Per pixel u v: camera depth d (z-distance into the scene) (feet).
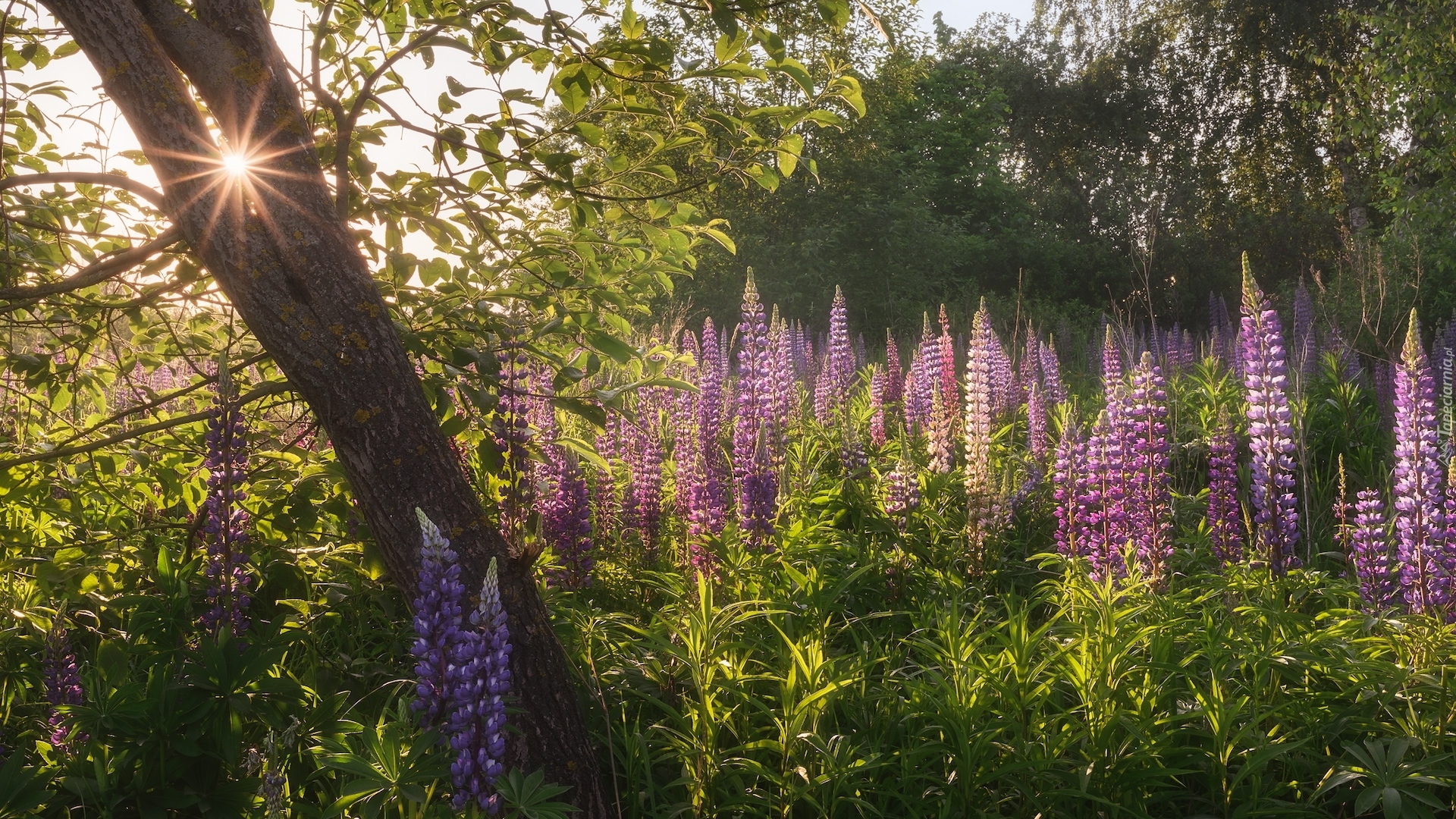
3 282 14.40
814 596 16.49
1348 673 14.07
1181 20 129.18
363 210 14.78
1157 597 16.75
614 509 21.99
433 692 9.68
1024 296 110.42
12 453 13.87
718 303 81.05
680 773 13.66
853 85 13.19
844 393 36.58
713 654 14.02
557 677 11.93
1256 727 13.34
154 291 14.76
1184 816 13.19
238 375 16.52
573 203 15.16
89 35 10.60
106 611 14.74
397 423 11.44
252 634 12.21
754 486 20.31
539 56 13.85
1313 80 119.24
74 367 15.57
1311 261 109.70
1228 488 21.12
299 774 11.16
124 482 16.44
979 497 21.18
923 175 102.32
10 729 13.08
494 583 9.52
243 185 10.98
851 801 12.31
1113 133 135.95
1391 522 18.08
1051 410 35.04
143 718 10.31
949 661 14.23
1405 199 58.59
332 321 11.21
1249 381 19.21
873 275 90.22
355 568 16.28
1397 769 11.99
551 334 15.62
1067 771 12.71
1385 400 36.50
